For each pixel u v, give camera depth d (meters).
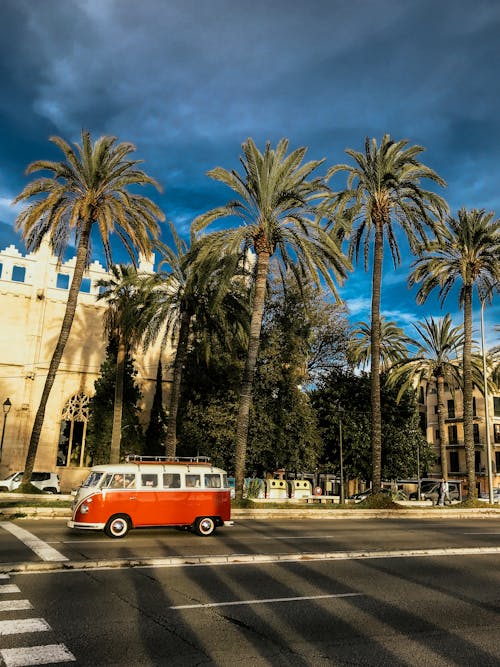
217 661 5.63
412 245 27.53
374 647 6.19
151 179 25.14
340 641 6.38
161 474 15.26
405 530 18.53
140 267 42.47
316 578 9.72
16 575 9.21
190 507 15.31
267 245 24.69
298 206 24.59
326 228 25.42
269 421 31.17
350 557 11.98
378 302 27.11
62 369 40.81
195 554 11.84
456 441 66.25
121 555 11.42
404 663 5.71
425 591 9.04
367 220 27.31
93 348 42.03
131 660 5.56
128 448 37.31
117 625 6.66
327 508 24.88
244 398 24.42
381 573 10.39
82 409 40.91
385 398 39.28
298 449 32.03
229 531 16.81
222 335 28.89
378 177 26.89
